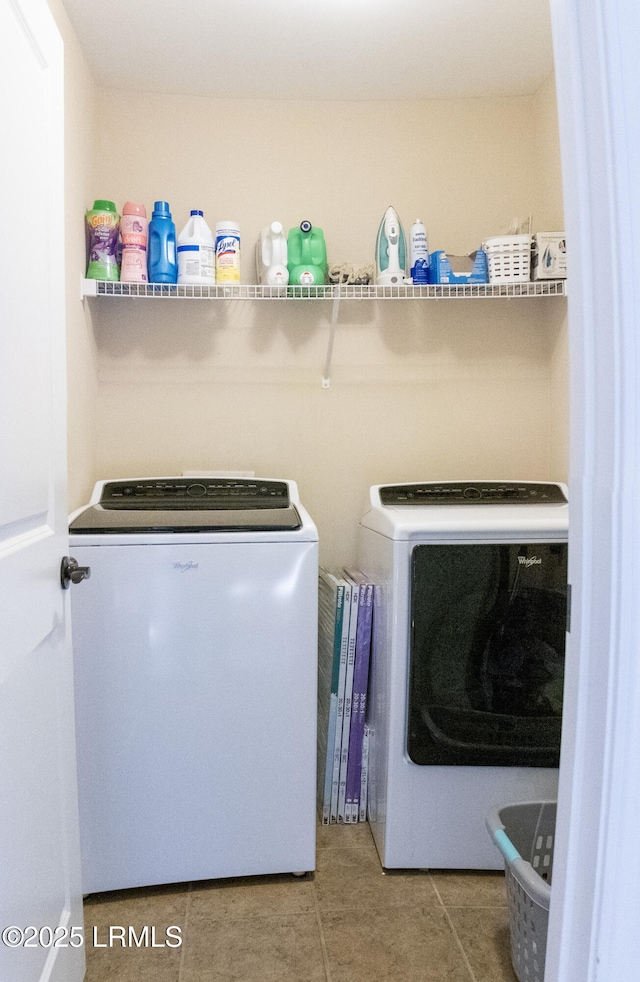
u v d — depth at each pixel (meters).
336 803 2.26
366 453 2.65
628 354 0.56
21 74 1.13
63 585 1.41
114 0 2.00
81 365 2.24
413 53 2.31
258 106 2.60
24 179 1.15
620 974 0.59
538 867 1.75
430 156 2.64
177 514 1.98
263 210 2.60
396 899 1.85
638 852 0.58
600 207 0.58
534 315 2.66
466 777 1.92
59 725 1.38
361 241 2.63
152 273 2.31
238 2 2.03
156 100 2.56
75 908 1.48
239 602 1.86
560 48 0.62
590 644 0.61
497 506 2.24
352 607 2.23
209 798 1.86
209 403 2.59
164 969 1.59
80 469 2.22
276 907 1.82
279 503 2.17
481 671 1.90
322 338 2.62
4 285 1.04
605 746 0.58
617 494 0.57
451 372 2.66
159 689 1.83
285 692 1.88
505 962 1.62
